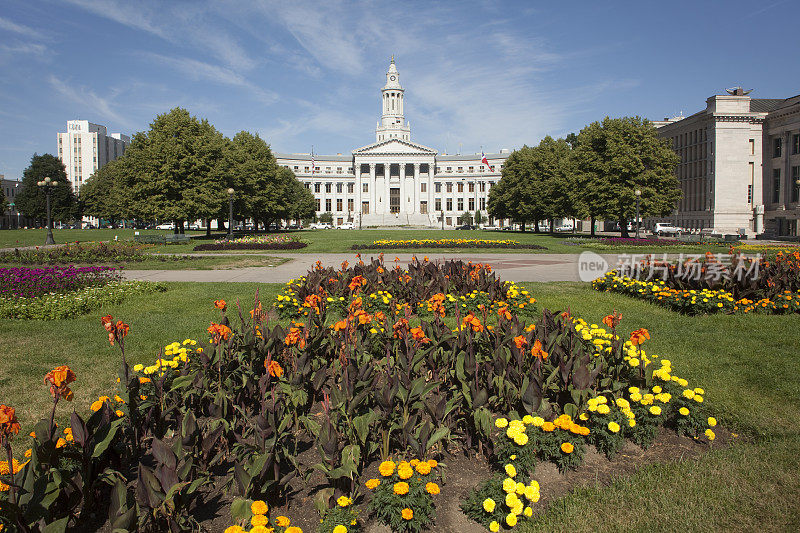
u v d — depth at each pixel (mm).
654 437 4684
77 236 51406
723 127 63156
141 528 3143
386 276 11953
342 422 4230
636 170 44219
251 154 59188
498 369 5113
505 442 4051
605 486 3941
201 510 3643
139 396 4598
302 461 4281
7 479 3082
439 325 6684
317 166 124625
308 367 5293
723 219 63406
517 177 65250
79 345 7914
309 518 3543
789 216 57500
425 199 123562
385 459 4184
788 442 4500
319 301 7969
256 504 3117
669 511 3533
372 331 6832
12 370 6656
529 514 3406
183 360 5617
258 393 5281
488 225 116000
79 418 3430
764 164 63375
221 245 31656
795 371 6312
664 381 5207
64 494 3348
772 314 10000
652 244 35188
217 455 4055
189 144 42938
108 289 13172
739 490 3770
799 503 3596
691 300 10102
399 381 4641
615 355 5461
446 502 3760
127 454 4121
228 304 11578
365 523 3479
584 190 47312
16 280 12523
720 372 6344
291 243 32438
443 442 4535
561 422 4129
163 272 19359
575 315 9977
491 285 10836
